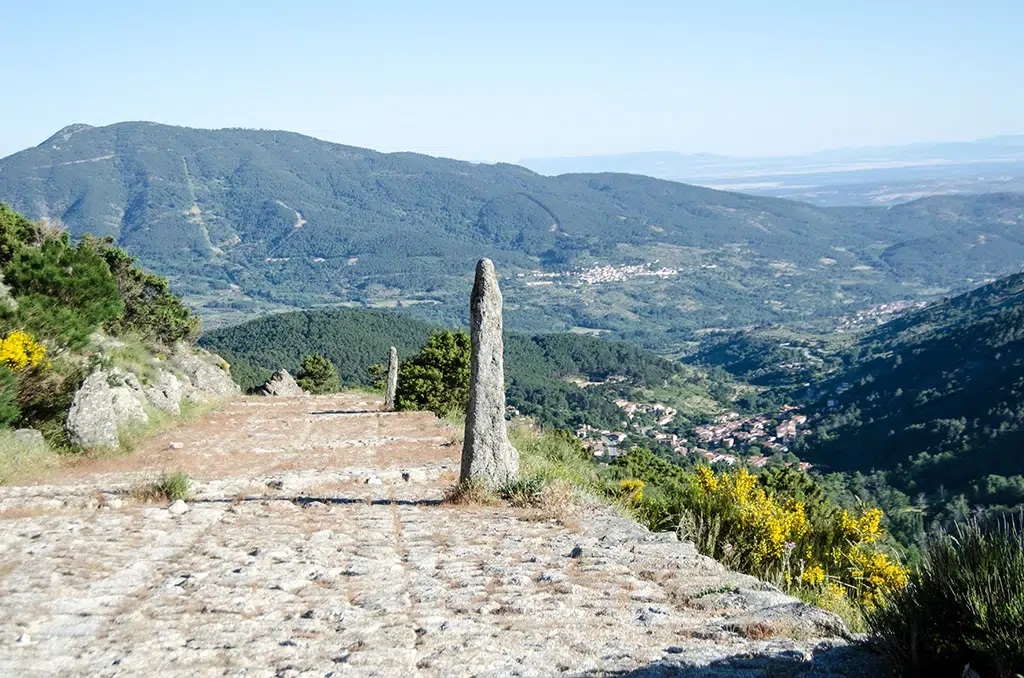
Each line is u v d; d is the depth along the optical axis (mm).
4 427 15867
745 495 9812
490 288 11406
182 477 11883
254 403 36062
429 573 7113
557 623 5512
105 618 5473
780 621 5438
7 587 6188
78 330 20031
